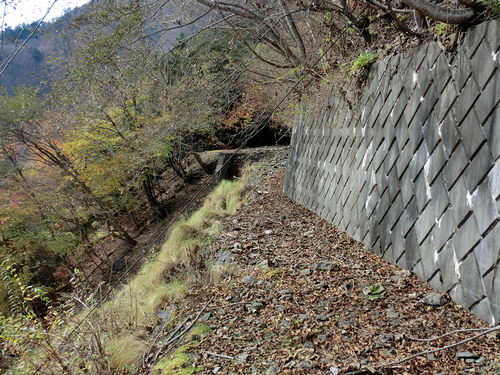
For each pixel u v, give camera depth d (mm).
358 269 4859
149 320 4277
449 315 3463
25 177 15578
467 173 3494
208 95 11352
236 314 3977
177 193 20188
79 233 18250
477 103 3395
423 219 4227
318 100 8383
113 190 16438
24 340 3299
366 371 2771
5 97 13453
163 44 7805
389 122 5051
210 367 3137
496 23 3232
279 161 15312
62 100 6902
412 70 4566
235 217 8469
